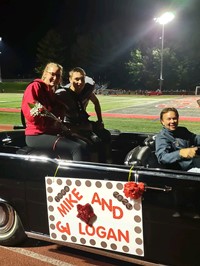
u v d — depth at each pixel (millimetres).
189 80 50125
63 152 3561
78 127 3912
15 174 3285
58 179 3035
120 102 24984
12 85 51250
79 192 2947
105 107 20188
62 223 3074
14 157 3322
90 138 3883
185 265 2594
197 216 2488
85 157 3553
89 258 3371
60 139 3561
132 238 2756
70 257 3402
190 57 50062
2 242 3629
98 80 58469
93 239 2932
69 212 3016
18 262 3332
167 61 48250
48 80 3766
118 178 2775
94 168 2898
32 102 3564
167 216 2592
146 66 50000
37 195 3186
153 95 38500
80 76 4121
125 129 10789
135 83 52031
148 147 3508
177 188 2557
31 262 3328
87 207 2914
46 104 3729
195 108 19109
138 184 2652
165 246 2643
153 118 13969
